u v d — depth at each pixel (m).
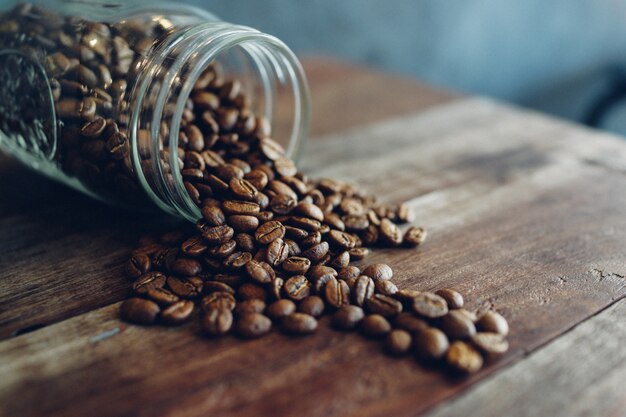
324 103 0.44
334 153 0.36
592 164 0.36
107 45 0.28
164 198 0.26
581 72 0.93
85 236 0.28
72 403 0.19
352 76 0.49
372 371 0.21
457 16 0.73
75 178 0.29
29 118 0.29
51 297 0.24
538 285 0.25
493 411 0.19
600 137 0.40
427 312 0.22
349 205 0.29
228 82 0.31
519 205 0.31
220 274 0.25
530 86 0.87
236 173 0.27
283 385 0.20
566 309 0.24
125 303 0.23
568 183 0.34
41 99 0.28
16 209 0.30
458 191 0.33
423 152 0.37
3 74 0.29
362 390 0.20
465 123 0.41
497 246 0.28
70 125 0.27
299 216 0.26
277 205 0.26
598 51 0.94
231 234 0.25
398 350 0.21
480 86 0.80
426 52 0.72
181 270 0.24
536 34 0.83
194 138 0.28
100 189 0.28
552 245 0.28
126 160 0.26
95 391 0.20
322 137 0.38
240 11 0.55
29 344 0.22
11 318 0.23
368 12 0.65
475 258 0.27
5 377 0.20
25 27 0.29
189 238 0.26
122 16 0.29
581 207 0.31
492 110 0.44
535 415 0.19
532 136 0.40
